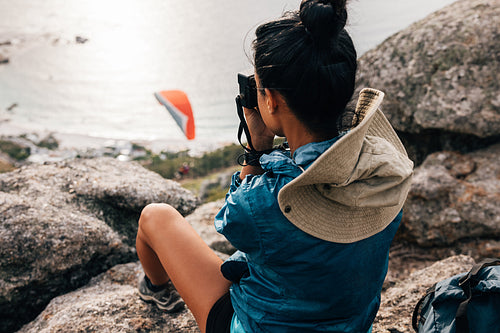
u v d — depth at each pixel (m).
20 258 2.62
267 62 1.07
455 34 4.73
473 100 4.44
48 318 2.43
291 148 1.23
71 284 2.78
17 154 54.41
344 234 1.14
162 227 1.66
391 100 4.98
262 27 1.11
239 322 1.39
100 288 2.73
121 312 2.31
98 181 3.29
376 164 1.07
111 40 199.75
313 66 1.02
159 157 53.16
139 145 64.62
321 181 1.04
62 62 160.38
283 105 1.14
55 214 2.87
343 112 1.14
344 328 1.28
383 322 2.31
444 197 4.20
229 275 1.43
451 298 1.45
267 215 1.10
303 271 1.16
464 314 1.38
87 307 2.34
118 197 3.14
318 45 1.01
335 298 1.21
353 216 1.15
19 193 3.18
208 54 162.38
